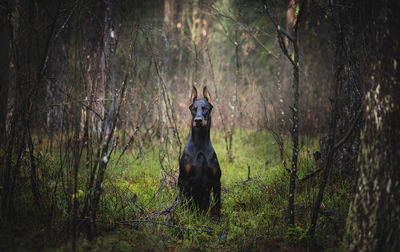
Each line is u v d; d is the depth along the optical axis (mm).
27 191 3693
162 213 3959
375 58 2617
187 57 10273
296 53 3188
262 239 3404
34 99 3332
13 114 3391
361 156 2828
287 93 9031
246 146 8398
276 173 5441
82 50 3781
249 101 9945
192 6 11898
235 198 4703
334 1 3307
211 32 12062
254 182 5250
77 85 3754
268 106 9750
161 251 3176
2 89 4125
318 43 10219
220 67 10898
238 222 3951
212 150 4160
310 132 8234
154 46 7770
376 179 2646
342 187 4547
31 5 3645
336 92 3217
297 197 4383
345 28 4344
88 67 4035
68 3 3928
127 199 3998
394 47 2494
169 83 8180
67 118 3447
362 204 2762
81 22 4125
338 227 3426
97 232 3297
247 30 7852
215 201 4164
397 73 2512
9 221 3207
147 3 10195
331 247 3141
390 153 2561
